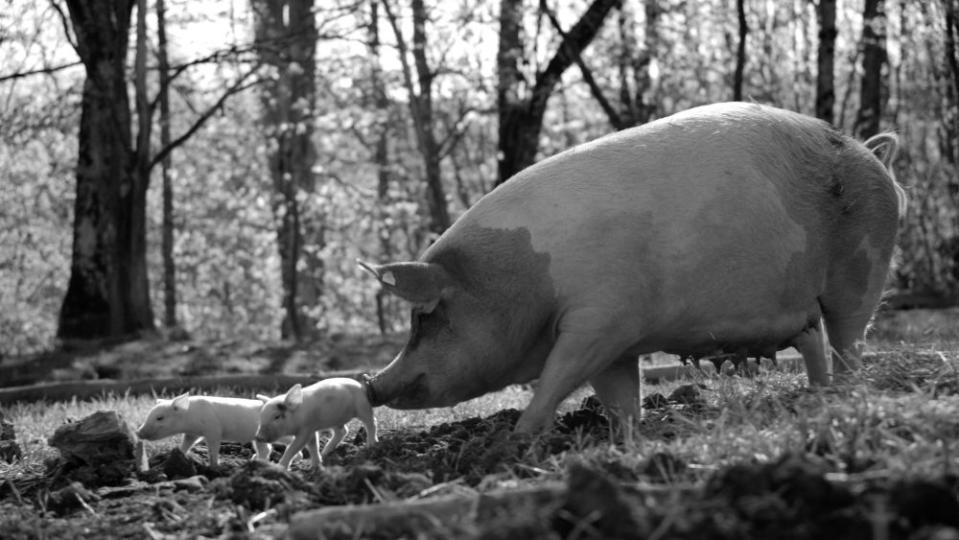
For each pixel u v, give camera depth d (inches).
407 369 225.0
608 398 235.9
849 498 157.4
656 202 224.2
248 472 198.1
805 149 240.1
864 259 244.5
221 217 1166.3
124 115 625.0
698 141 230.5
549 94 636.7
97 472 222.7
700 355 235.5
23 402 389.1
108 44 619.2
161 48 756.6
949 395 214.7
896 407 191.2
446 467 202.5
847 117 1026.1
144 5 626.2
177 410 226.5
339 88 840.3
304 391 226.8
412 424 278.4
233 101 982.4
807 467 159.0
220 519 187.8
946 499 152.1
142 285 634.2
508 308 223.1
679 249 223.8
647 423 229.5
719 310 228.7
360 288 1048.2
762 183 230.2
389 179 1037.2
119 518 193.8
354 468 191.2
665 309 225.5
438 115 948.6
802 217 235.3
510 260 223.3
